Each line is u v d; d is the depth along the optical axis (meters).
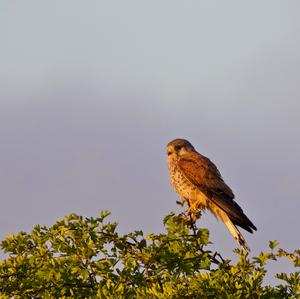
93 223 10.84
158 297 9.55
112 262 10.81
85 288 10.76
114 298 9.48
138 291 9.78
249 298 9.73
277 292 10.13
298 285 10.12
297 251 10.27
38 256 11.02
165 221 11.16
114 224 10.97
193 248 11.03
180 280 10.27
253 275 9.77
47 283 10.74
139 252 10.73
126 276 10.56
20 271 10.95
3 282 10.73
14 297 10.80
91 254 10.72
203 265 10.84
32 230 11.20
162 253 10.74
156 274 10.62
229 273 10.23
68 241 10.90
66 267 10.74
